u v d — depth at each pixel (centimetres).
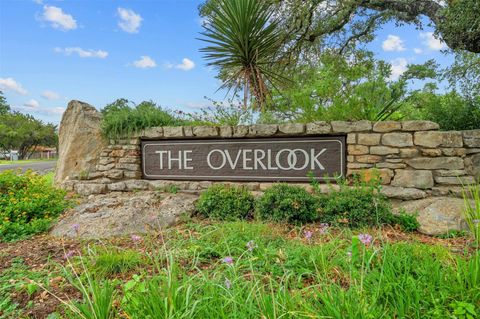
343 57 969
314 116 514
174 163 541
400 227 359
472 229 283
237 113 609
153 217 408
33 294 227
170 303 161
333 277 225
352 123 448
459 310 160
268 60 820
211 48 707
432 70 908
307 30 931
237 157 504
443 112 608
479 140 410
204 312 168
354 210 363
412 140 427
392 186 431
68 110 656
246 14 665
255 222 386
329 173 460
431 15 717
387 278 193
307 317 159
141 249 305
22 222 412
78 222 403
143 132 554
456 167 411
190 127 524
